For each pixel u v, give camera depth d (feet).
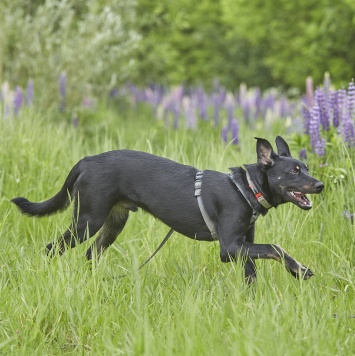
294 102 78.13
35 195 41.14
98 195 33.06
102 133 63.26
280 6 103.40
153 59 97.86
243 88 81.10
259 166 31.73
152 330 26.21
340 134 41.83
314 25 97.35
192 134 63.36
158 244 35.70
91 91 78.64
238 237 31.19
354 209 36.24
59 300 28.12
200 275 31.81
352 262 33.78
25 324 27.55
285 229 36.42
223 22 120.37
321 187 30.71
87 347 26.73
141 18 96.68
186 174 32.73
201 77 118.93
